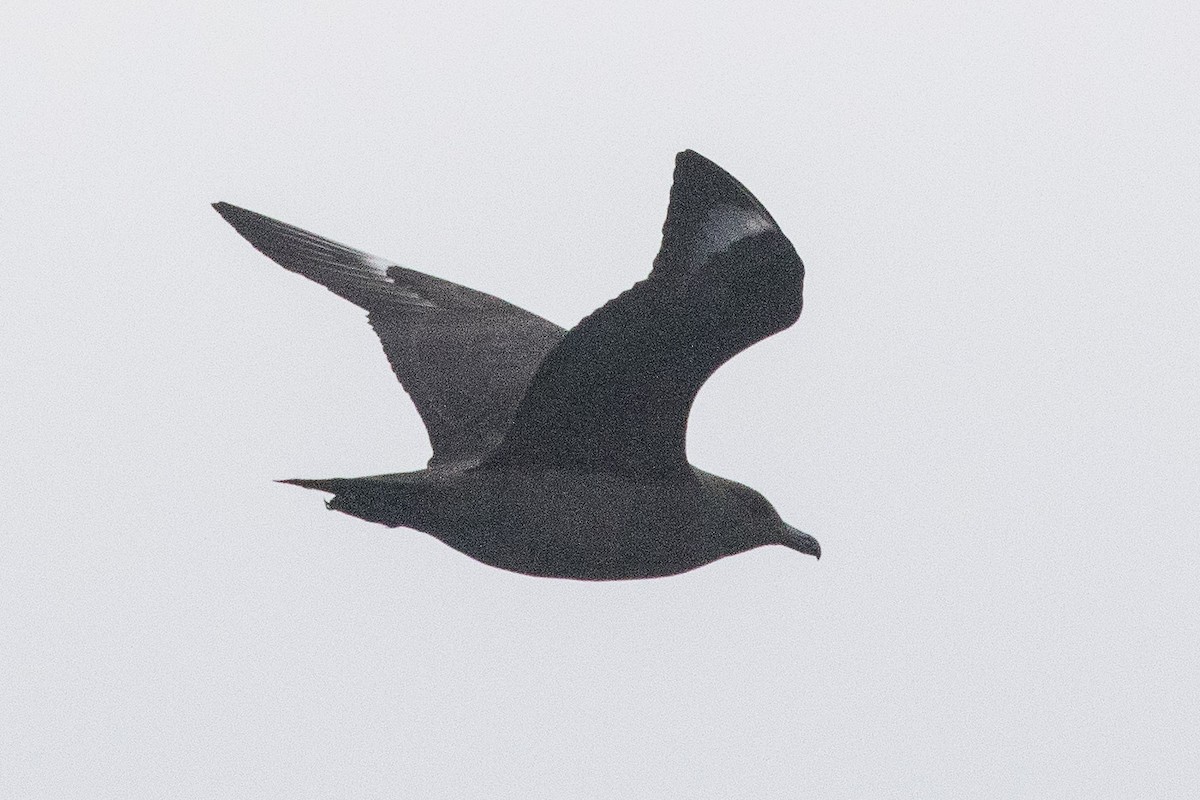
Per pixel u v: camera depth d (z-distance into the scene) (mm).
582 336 12469
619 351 12648
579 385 12930
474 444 15102
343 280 16719
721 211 12172
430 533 13820
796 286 12305
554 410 13156
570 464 13578
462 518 13648
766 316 12414
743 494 14758
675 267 12125
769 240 12180
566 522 13633
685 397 13008
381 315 16359
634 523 13703
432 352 15836
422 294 16438
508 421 15148
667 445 13422
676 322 12422
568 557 13766
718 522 14258
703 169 12102
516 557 13797
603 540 13695
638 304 12250
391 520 13695
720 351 12594
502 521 13633
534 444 13461
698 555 14164
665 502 13766
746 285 12273
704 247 12133
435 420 15414
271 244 17016
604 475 13625
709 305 12320
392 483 13523
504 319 16094
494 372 15539
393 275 16656
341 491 13500
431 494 13617
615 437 13359
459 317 16141
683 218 12086
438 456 15172
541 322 16125
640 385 12930
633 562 13852
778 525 14969
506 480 13648
